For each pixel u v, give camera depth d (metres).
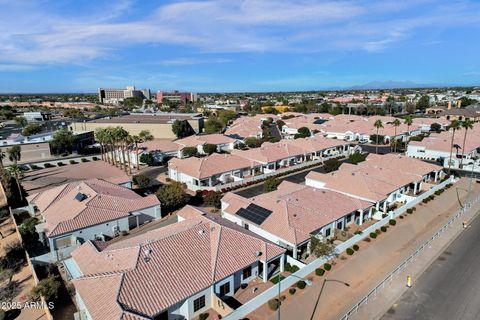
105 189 49.97
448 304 29.89
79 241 40.75
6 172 64.56
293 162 82.19
